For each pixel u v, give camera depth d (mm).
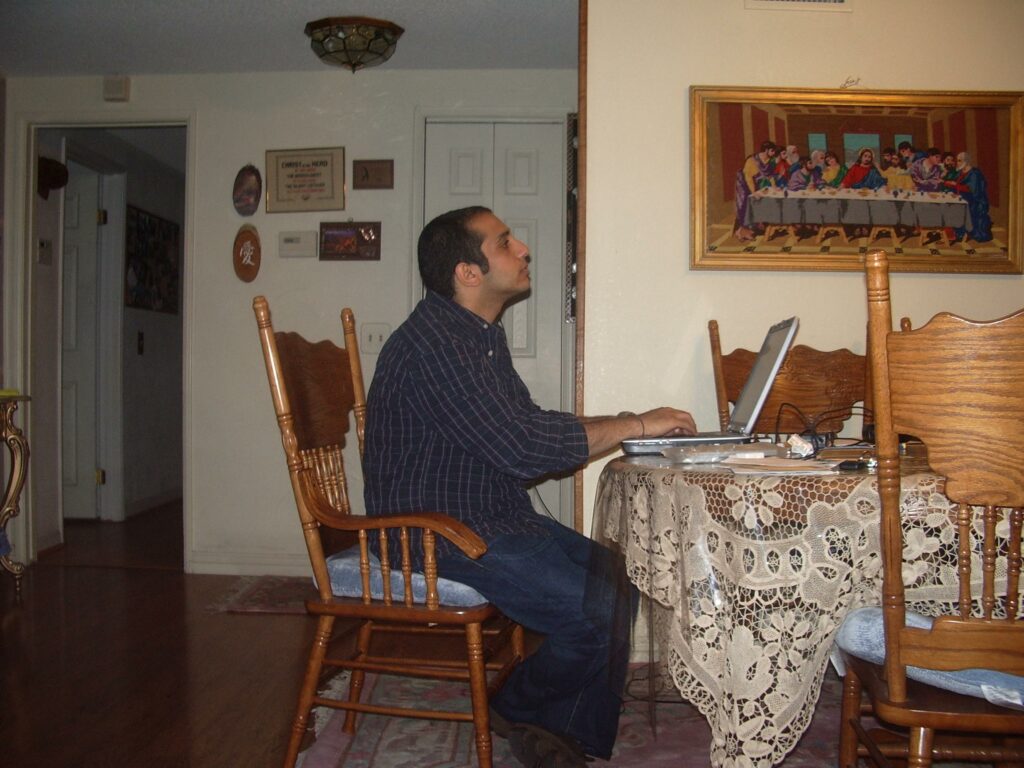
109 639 2730
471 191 3770
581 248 2635
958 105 2596
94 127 3906
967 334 1035
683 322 2631
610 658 1579
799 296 2623
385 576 1598
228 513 3775
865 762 1734
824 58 2635
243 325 3781
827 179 2596
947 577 1162
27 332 3891
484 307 1830
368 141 3736
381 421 1692
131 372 5160
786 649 1198
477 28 3277
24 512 3881
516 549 1604
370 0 3043
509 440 1570
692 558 1286
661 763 1814
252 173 3770
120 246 5004
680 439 1684
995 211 2592
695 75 2637
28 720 2055
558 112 3713
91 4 3111
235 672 2410
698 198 2592
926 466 1379
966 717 1126
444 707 2164
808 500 1188
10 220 3857
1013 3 2637
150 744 1911
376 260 3721
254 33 3355
